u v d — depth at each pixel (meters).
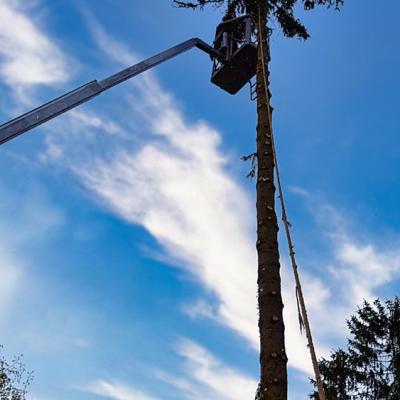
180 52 8.52
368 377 18.25
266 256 5.17
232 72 10.05
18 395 18.78
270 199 5.72
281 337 4.53
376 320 19.62
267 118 6.66
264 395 4.13
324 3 9.02
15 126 4.62
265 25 8.62
